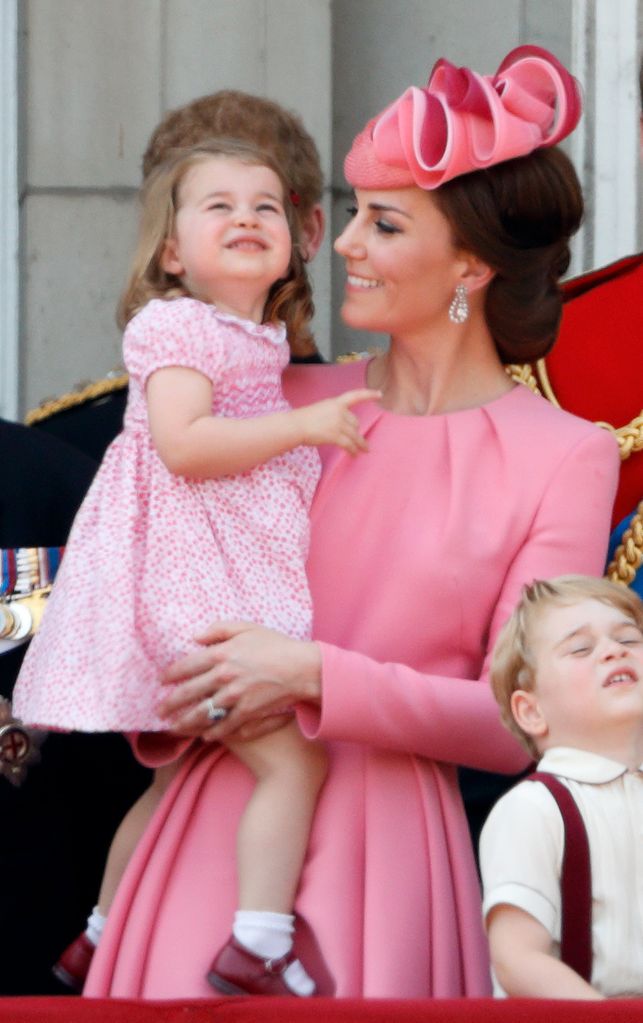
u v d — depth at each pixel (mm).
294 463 13930
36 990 14859
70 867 15094
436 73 14070
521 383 14672
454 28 22469
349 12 23031
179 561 13531
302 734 13398
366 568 13727
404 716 13094
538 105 13922
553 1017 10922
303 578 13703
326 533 13852
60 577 14000
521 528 13547
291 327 14648
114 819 15406
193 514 13625
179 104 22391
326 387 14617
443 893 13133
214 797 13492
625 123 20656
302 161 16891
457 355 14195
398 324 14039
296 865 13148
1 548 15148
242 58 22531
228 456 13484
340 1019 11062
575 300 16781
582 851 11789
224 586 13516
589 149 20750
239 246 13945
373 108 22938
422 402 14219
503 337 14234
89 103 22391
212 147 14164
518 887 11742
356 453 13852
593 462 13703
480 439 13836
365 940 12914
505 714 12547
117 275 22469
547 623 12273
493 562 13492
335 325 22953
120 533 13625
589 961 11695
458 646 13586
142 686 13430
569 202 14047
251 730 13297
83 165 22422
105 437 17188
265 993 12750
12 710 14531
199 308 13773
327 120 22812
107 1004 11289
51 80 22359
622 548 15836
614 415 16469
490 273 14008
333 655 13102
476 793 15844
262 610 13555
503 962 11641
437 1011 11008
